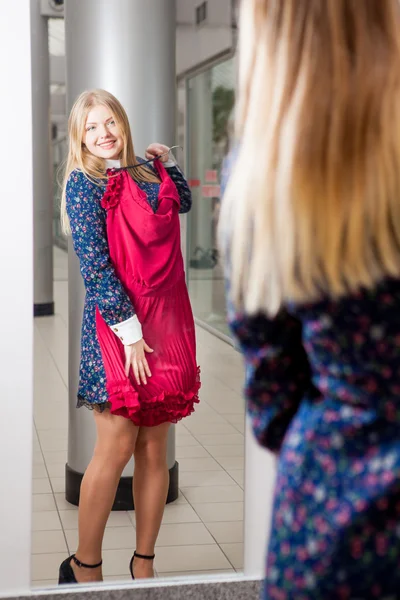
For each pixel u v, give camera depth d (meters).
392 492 1.06
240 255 1.15
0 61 2.42
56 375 6.21
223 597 2.69
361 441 1.09
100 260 2.59
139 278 2.63
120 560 3.08
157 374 2.68
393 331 1.08
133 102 3.43
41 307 9.28
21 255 2.49
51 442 4.48
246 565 2.73
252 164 1.13
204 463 4.12
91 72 3.40
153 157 2.88
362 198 1.07
